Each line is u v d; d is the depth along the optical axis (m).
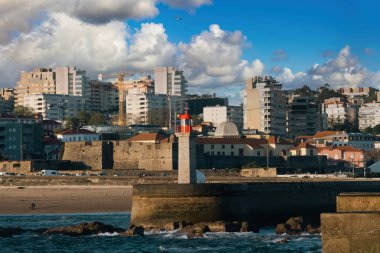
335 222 47.12
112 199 179.00
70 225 134.12
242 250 96.44
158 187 120.44
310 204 138.25
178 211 119.81
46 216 155.50
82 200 178.38
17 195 187.38
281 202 132.00
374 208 54.62
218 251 96.06
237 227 116.50
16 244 107.25
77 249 101.56
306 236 110.31
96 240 109.69
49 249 102.00
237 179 192.12
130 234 113.50
